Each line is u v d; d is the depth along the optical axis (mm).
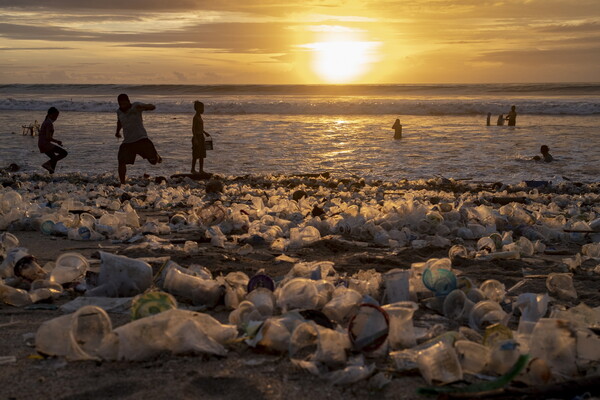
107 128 26969
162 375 2646
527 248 5562
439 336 2879
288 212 7633
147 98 60719
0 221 6570
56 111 13508
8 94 71938
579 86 62625
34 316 3475
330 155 18172
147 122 30750
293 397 2475
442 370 2590
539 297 3445
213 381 2607
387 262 4992
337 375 2613
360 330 2910
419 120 33156
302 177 13539
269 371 2715
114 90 75312
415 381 2631
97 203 8414
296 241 5664
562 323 2695
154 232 6324
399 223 6586
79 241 5898
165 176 14078
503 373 2646
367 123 30703
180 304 3629
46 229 6203
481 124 30203
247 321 3184
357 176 14320
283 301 3414
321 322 3143
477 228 6496
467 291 3688
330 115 37688
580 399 2381
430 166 15977
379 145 20781
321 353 2764
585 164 16375
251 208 8078
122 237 6035
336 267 4777
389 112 38625
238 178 13133
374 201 8797
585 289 4277
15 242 5301
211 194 9969
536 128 27500
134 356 2797
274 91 72125
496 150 19391
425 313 3613
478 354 2727
